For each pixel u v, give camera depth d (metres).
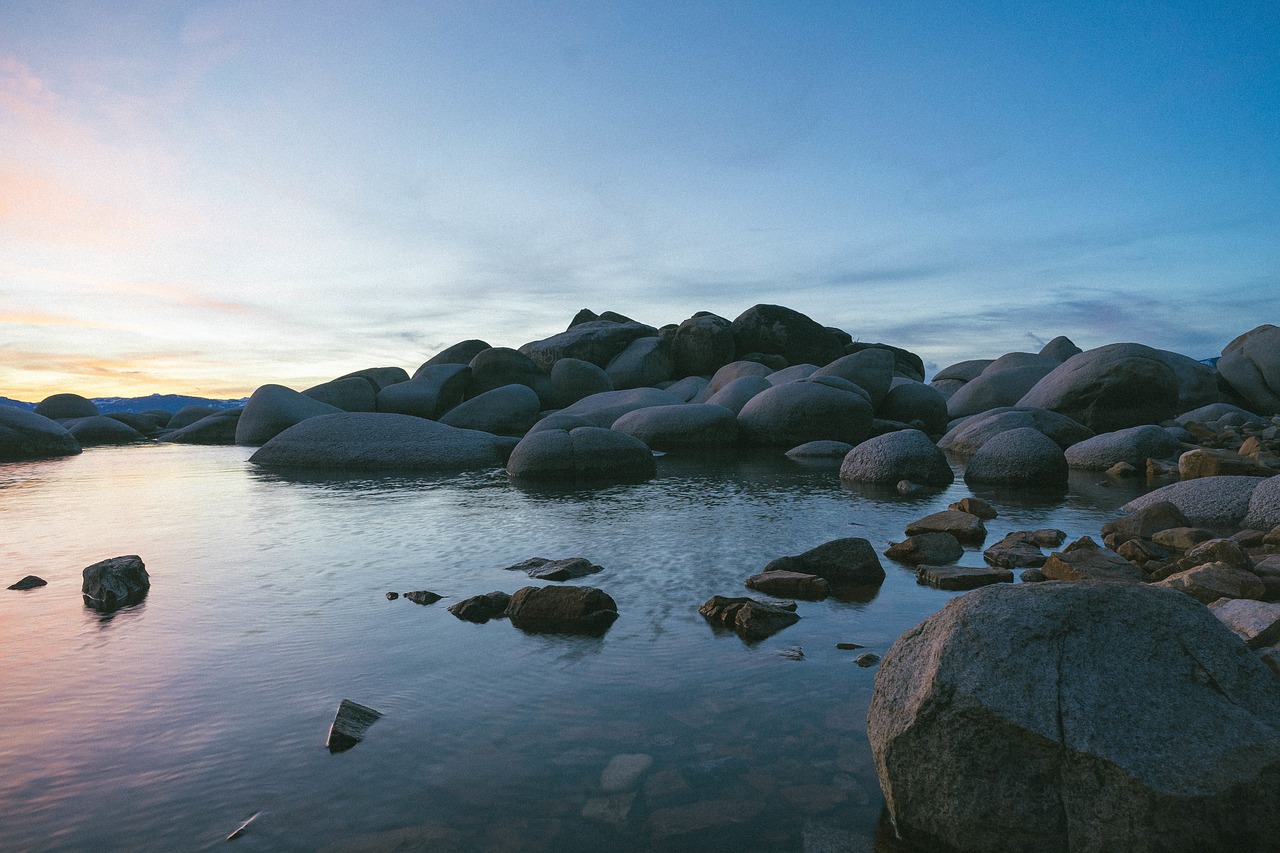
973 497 9.30
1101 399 17.36
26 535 7.24
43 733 2.94
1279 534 5.67
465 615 4.42
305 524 7.77
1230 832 1.93
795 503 8.95
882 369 22.56
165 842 2.22
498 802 2.39
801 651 3.74
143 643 3.99
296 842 2.21
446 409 27.05
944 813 2.20
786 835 2.22
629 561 5.83
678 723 2.94
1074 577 4.83
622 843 2.18
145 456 17.52
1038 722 2.11
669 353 33.50
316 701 3.20
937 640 2.40
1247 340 22.62
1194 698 2.11
